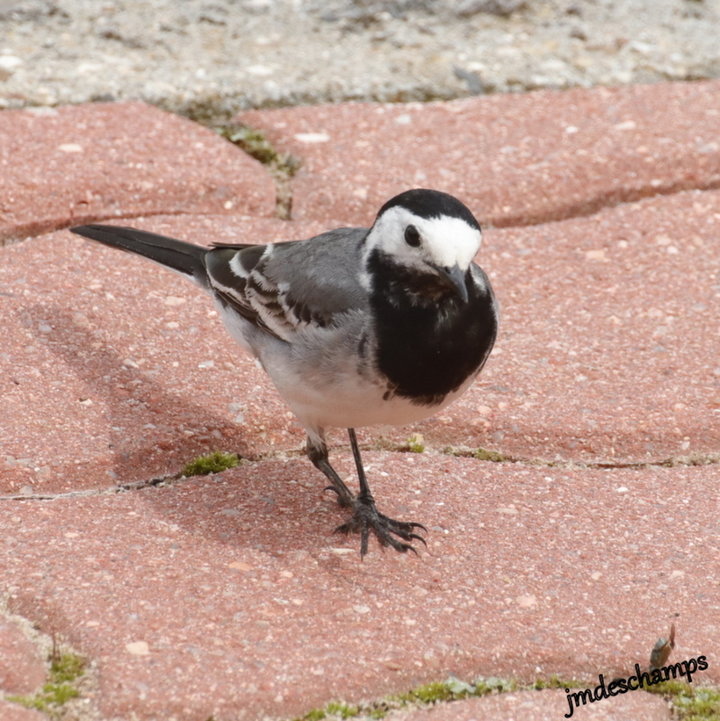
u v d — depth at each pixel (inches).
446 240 315.0
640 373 405.1
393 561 318.3
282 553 320.2
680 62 597.0
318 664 271.4
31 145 500.1
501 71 581.9
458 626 289.1
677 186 515.8
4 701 249.9
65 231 468.1
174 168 497.7
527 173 508.1
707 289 452.1
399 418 340.8
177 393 386.9
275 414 383.6
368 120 541.0
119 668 264.4
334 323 329.1
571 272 462.6
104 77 554.3
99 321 417.1
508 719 260.5
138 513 333.1
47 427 363.3
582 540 329.1
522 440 377.4
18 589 290.2
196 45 582.6
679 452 374.9
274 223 481.7
